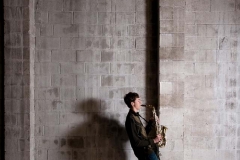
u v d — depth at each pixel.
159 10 4.20
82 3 4.35
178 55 4.22
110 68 4.38
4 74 4.17
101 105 4.40
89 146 4.40
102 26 4.36
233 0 4.37
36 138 4.38
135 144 3.69
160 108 4.23
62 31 4.35
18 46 4.16
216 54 4.38
